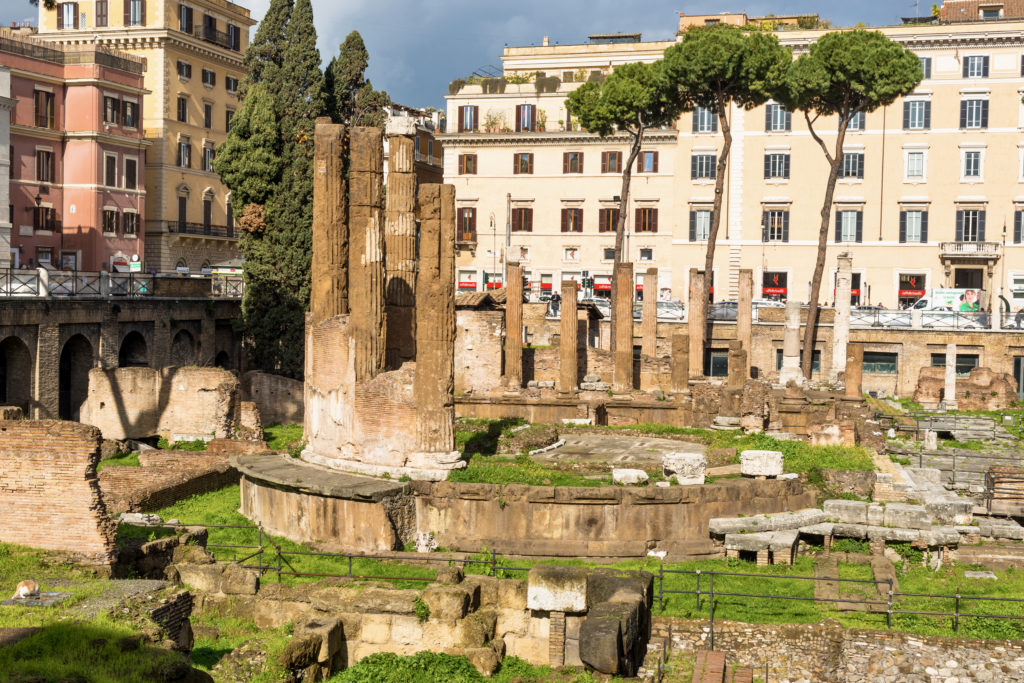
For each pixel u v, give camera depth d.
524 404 52.16
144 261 90.62
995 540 35.09
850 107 74.81
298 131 68.38
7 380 53.00
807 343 73.50
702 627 27.25
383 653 25.28
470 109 102.69
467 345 57.47
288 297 67.94
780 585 30.47
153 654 20.14
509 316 58.78
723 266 97.25
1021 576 32.53
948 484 41.84
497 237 101.62
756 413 45.62
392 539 32.62
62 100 83.50
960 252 92.19
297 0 69.94
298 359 67.44
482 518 33.59
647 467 38.00
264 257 67.62
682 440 45.16
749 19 105.94
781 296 96.44
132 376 49.84
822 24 101.19
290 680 23.67
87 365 58.16
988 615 26.64
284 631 26.41
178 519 36.06
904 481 37.56
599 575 25.62
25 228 79.44
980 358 75.19
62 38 97.00
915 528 34.22
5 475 26.50
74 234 83.31
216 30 103.44
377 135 36.81
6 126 69.19
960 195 93.19
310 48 69.56
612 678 22.28
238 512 37.53
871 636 26.77
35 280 55.88
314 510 33.75
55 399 54.28
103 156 84.19
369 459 35.75
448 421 35.22
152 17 95.69
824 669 26.77
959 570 32.88
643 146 98.06
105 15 96.38
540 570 25.72
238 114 67.88
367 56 74.75
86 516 26.14
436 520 33.84
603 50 104.12
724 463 39.34
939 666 26.33
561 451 41.72
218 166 68.25
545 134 99.69
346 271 40.41
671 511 33.66
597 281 99.56
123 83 87.19
